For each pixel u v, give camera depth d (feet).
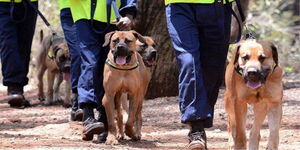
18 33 62.03
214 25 35.53
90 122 39.24
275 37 96.89
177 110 55.67
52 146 36.81
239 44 33.22
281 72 33.27
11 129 47.96
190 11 35.45
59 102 67.46
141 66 40.19
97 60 39.45
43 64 67.92
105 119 40.04
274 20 104.17
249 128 46.01
